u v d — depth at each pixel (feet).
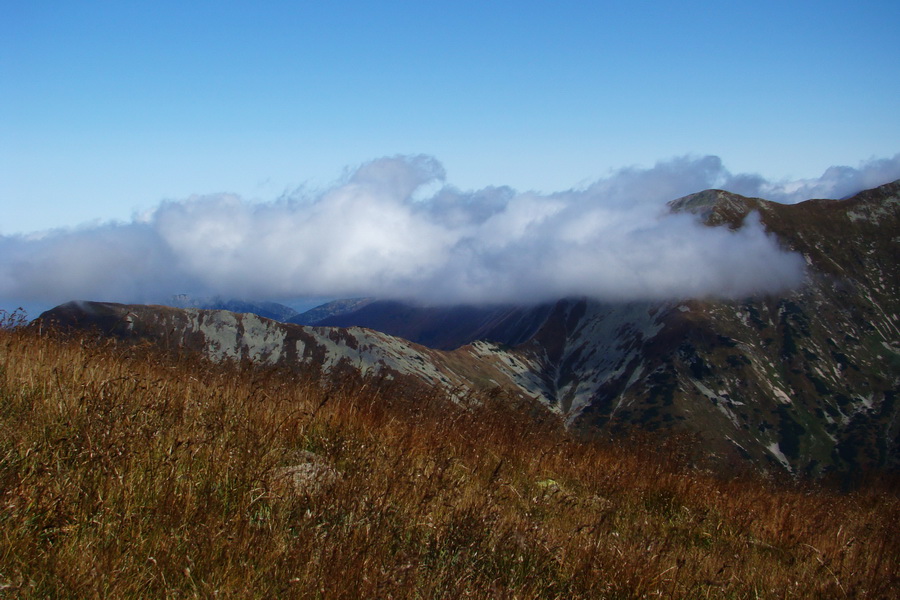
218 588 13.96
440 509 20.44
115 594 13.11
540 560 19.51
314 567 15.12
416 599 15.49
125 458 17.54
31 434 18.86
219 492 17.97
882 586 22.17
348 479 20.20
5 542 13.73
